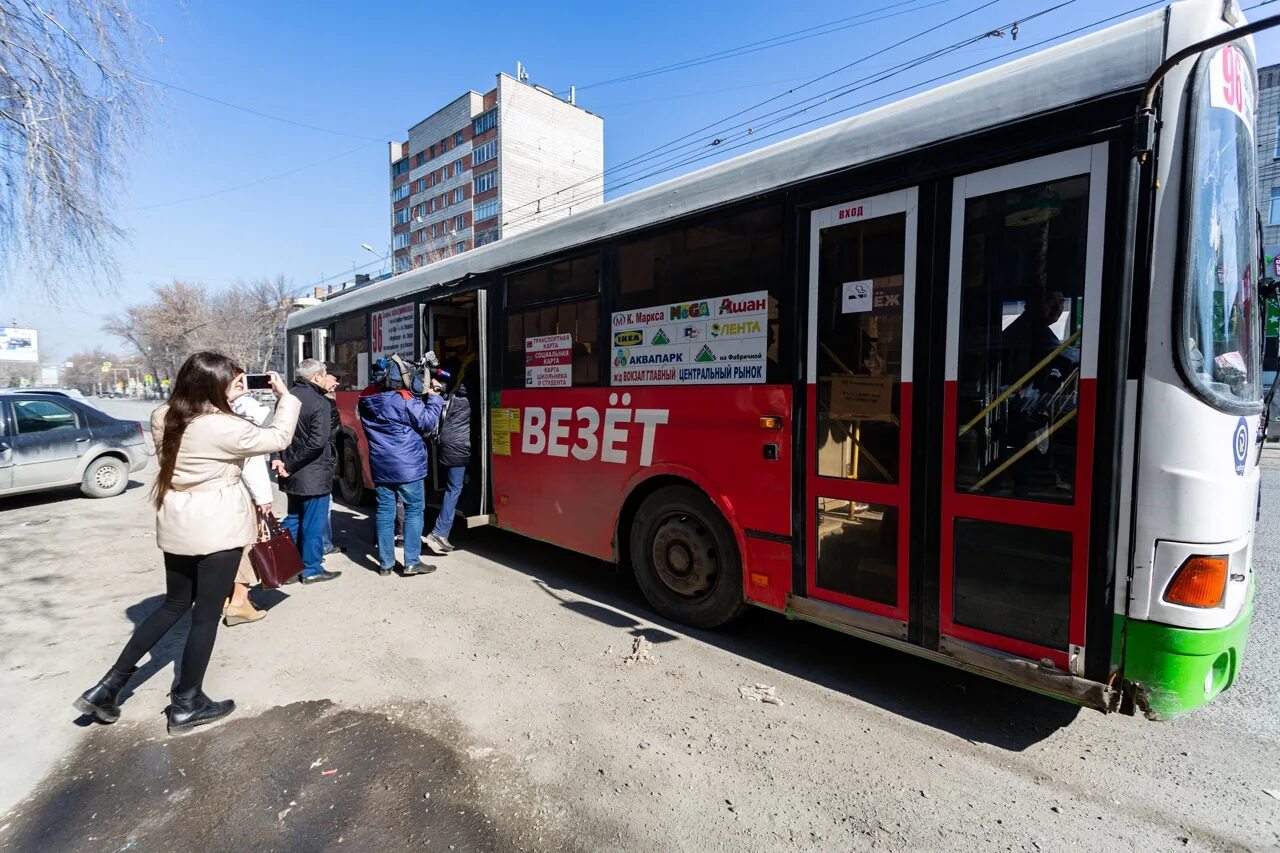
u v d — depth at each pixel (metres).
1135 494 2.45
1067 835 2.36
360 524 7.58
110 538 7.08
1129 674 2.49
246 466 4.00
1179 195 2.36
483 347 5.77
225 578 3.13
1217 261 2.52
